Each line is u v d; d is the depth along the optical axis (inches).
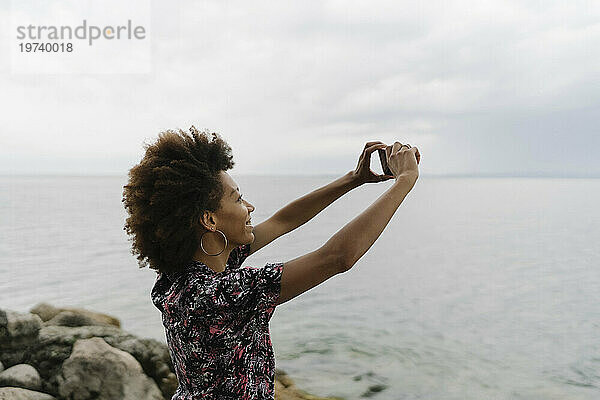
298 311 374.9
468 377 262.8
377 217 51.2
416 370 268.7
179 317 51.3
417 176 56.2
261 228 69.0
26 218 951.0
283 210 70.7
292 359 278.2
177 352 53.0
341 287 452.4
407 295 430.3
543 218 1034.7
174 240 51.8
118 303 381.7
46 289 425.7
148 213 52.1
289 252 617.9
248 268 51.3
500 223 955.3
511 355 295.4
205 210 52.4
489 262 583.8
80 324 242.8
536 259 597.9
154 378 200.5
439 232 839.1
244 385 52.8
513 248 676.7
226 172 55.7
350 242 49.7
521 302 414.0
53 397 188.5
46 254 584.7
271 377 55.3
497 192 2059.5
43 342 209.6
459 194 1968.5
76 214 1035.3
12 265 521.7
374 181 69.7
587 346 309.6
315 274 49.4
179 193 51.2
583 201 1487.5
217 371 51.9
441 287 462.3
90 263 531.8
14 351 224.4
